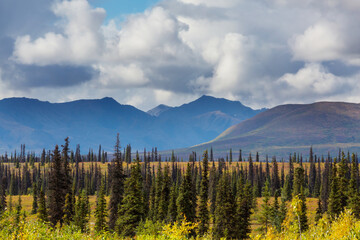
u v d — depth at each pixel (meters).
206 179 74.31
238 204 68.94
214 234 62.53
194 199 71.31
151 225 42.84
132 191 60.75
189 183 67.25
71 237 18.52
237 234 64.06
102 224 62.53
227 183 67.50
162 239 23.08
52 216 60.25
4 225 16.92
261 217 74.88
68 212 62.88
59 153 63.16
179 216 64.62
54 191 61.56
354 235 14.87
